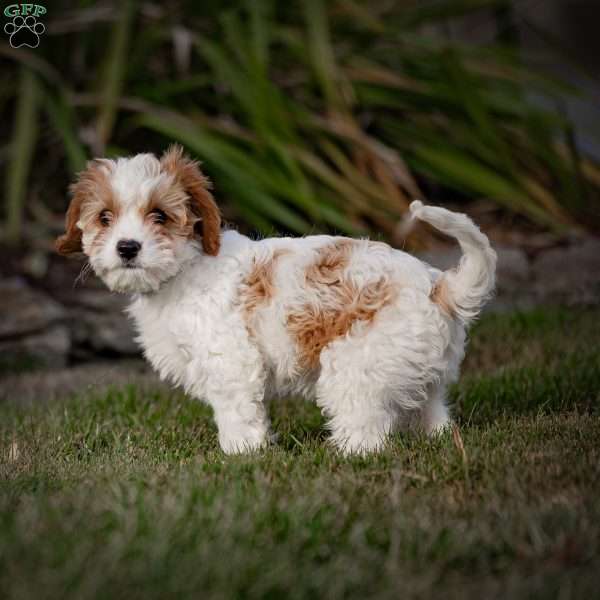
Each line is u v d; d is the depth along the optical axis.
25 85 11.87
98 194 5.90
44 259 11.70
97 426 7.09
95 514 4.65
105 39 13.23
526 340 9.70
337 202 11.55
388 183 11.94
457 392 7.70
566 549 4.18
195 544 4.29
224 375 5.90
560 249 12.05
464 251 5.54
